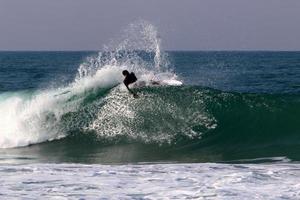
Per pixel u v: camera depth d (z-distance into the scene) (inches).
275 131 2182.6
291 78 5836.6
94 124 2283.5
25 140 2249.0
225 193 1224.8
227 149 2016.5
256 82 5206.7
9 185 1320.1
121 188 1289.4
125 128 2236.7
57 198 1189.1
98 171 1519.4
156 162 1800.0
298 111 2265.0
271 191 1241.4
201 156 1907.0
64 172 1501.0
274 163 1697.8
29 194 1226.0
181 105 2267.5
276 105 2274.9
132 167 1594.5
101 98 2353.6
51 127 2293.3
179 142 2129.7
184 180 1375.5
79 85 2442.2
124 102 2310.5
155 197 1198.3
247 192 1232.8
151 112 2261.3
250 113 2256.4
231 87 4670.3
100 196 1207.6
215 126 2210.9
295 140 2102.6
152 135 2188.7
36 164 1694.1
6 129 2289.6
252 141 2117.4
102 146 2151.8
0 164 1760.6
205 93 2306.8
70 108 2325.3
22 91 2502.5
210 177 1411.2
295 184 1312.7
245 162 1750.7
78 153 2027.6
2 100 2399.1
